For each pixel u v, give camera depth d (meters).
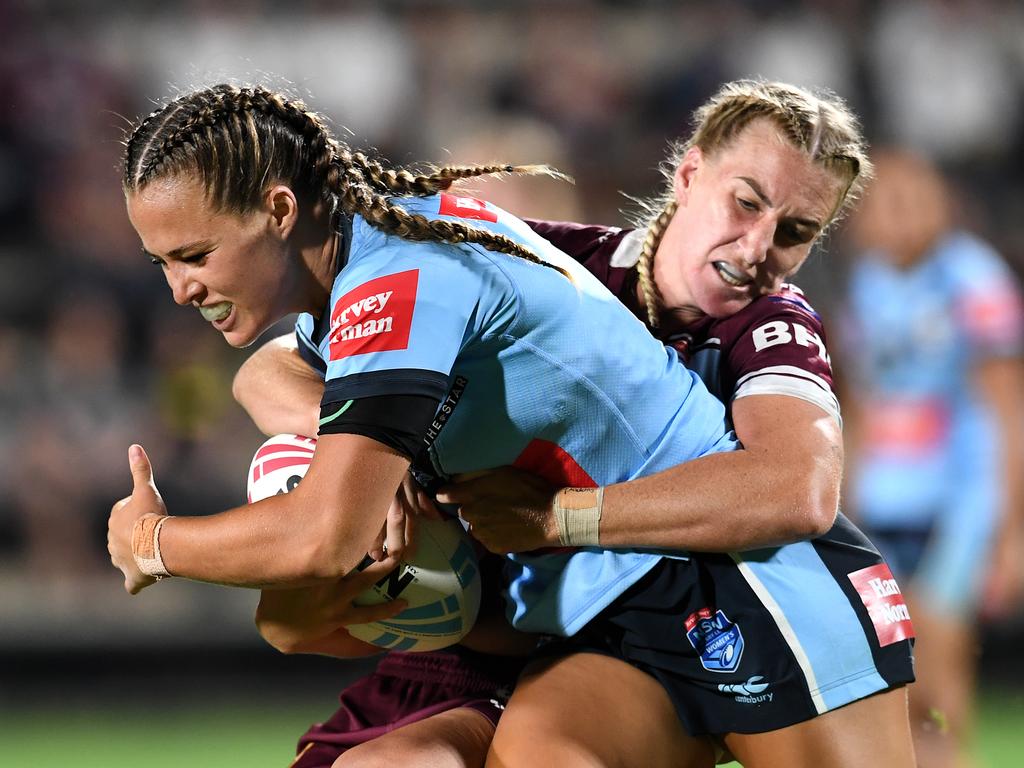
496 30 38.25
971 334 19.00
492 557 10.27
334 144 8.68
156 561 8.73
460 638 9.89
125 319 32.66
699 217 9.68
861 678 9.29
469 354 8.73
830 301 18.95
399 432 8.12
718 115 9.84
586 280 9.26
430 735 9.27
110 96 36.47
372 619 9.38
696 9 39.03
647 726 9.25
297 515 8.14
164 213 8.25
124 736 23.28
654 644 9.38
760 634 9.21
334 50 37.06
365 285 8.34
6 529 30.20
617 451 9.21
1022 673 26.88
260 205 8.34
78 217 34.34
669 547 9.02
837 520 9.79
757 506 8.84
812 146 9.44
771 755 9.36
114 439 30.80
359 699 10.34
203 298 8.57
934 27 38.59
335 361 8.32
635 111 37.53
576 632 9.51
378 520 8.18
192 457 30.50
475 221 9.01
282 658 27.48
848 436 19.11
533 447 9.12
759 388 9.37
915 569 19.06
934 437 19.12
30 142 35.34
